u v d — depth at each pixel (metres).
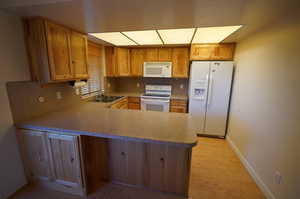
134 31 2.20
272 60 1.72
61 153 1.65
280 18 1.58
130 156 1.79
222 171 2.16
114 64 3.69
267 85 1.80
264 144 1.81
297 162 1.30
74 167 1.65
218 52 3.09
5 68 1.55
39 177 1.82
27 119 1.81
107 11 1.46
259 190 1.82
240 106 2.59
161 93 4.07
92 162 1.81
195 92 3.23
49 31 1.71
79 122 1.73
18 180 1.76
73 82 2.39
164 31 2.22
